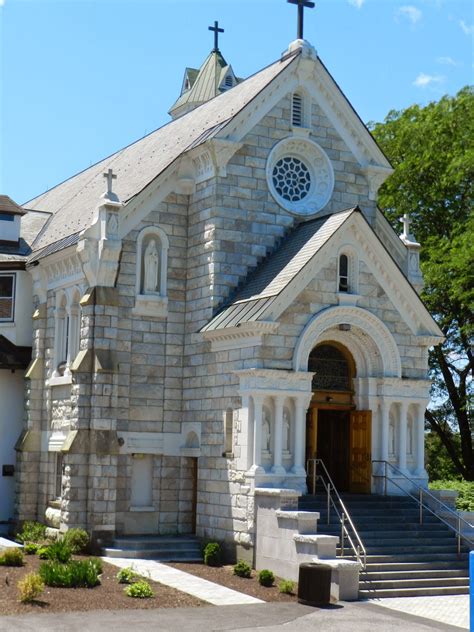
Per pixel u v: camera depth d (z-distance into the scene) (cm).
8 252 3869
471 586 1945
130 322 3169
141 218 3228
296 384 2873
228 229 3181
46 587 2308
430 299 4538
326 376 3105
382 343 3058
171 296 3250
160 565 2778
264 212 3256
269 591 2459
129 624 2000
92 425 3030
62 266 3431
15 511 3525
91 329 3075
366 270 3041
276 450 2828
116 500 3089
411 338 3114
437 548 2761
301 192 3391
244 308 2950
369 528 2811
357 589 2438
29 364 3644
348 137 3450
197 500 3098
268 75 3416
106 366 3041
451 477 5494
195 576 2619
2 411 3659
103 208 3103
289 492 2673
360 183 3466
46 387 3503
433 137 4725
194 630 1975
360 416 3091
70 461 3019
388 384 3059
